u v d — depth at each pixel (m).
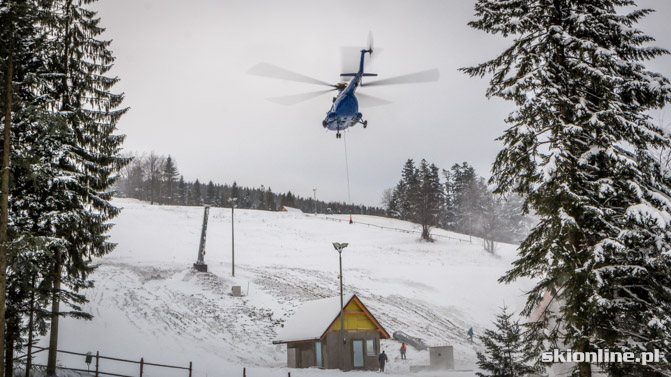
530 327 13.37
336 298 32.16
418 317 45.16
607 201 11.98
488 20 13.37
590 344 11.65
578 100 12.63
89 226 19.80
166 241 68.19
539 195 12.16
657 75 12.54
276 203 195.25
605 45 12.86
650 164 12.23
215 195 192.62
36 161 15.20
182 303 41.41
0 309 13.80
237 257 63.19
